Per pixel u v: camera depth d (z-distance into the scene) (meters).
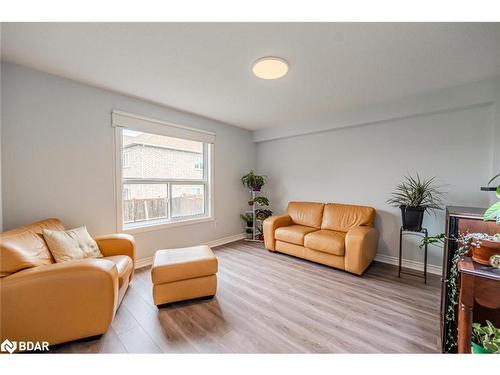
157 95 2.59
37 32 1.46
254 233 4.07
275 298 1.97
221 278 2.39
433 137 2.56
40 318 1.27
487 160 2.26
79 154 2.27
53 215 2.12
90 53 1.73
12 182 1.90
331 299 1.96
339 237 2.63
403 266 2.77
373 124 3.00
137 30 1.45
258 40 1.56
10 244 1.33
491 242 1.10
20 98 1.93
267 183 4.31
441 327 1.44
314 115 3.33
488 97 2.12
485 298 1.04
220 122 3.74
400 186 2.76
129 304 1.87
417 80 2.17
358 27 1.42
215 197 3.70
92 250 1.91
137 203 2.86
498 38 1.50
